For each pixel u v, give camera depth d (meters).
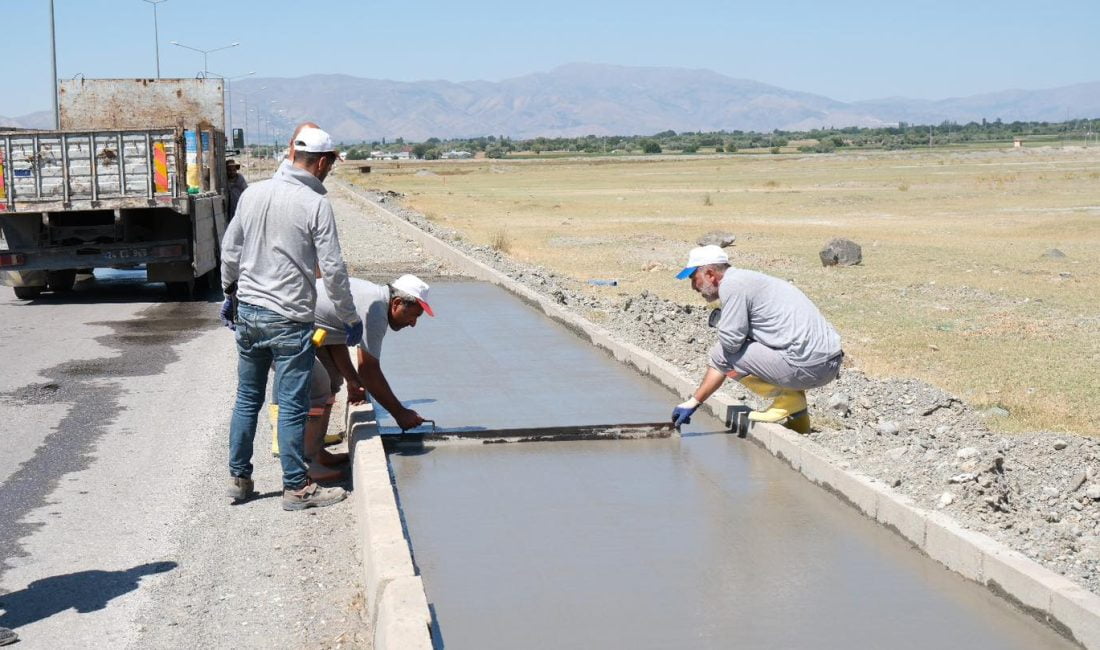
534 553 5.50
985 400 9.95
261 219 6.09
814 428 8.11
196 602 5.11
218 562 5.59
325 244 6.11
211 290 17.42
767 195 55.88
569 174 98.44
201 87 20.08
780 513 6.13
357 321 6.46
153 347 12.07
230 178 19.48
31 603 5.11
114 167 14.96
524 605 4.89
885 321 14.98
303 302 6.18
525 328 12.30
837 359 7.44
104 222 16.09
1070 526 5.80
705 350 11.77
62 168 14.87
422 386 9.21
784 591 5.05
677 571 5.27
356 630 4.76
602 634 4.60
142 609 5.04
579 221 37.66
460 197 55.91
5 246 15.70
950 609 4.87
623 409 8.38
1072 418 9.31
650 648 4.47
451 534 5.77
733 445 7.53
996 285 19.25
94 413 8.90
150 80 20.00
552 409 8.36
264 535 5.98
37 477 7.10
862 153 169.88
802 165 117.69
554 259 24.02
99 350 11.87
